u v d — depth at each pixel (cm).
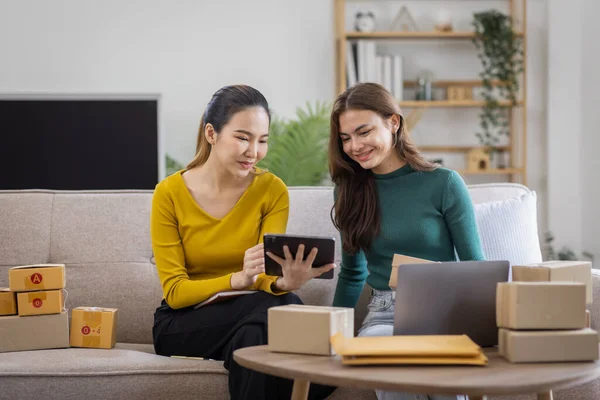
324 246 187
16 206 255
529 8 555
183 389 202
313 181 512
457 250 221
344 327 164
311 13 553
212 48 549
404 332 167
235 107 220
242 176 224
